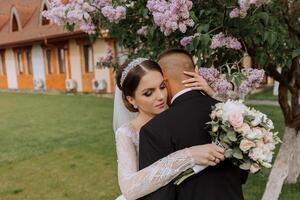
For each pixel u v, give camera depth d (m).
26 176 4.99
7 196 4.36
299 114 3.25
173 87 1.63
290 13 2.71
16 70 19.78
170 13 2.24
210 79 2.28
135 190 1.47
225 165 1.52
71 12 2.80
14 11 19.83
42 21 17.61
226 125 1.44
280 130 6.51
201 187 1.46
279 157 3.36
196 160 1.42
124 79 1.65
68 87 15.88
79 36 14.61
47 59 17.44
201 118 1.52
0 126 8.55
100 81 14.50
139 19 3.07
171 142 1.48
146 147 1.51
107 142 6.46
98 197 4.19
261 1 2.18
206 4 2.57
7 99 14.60
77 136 7.05
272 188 3.35
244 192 3.88
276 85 11.22
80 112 9.98
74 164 5.36
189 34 2.63
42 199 4.23
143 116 1.73
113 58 4.08
